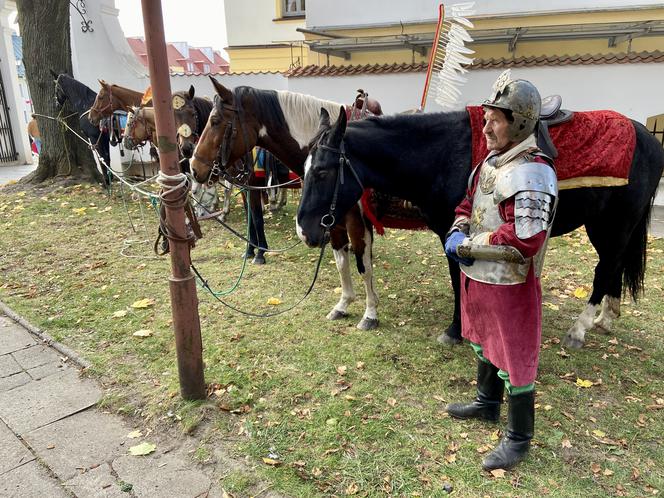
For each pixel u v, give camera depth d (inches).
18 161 538.3
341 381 115.0
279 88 391.2
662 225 249.8
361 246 136.6
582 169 109.0
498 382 95.9
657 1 346.3
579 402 107.1
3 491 84.1
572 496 81.3
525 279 75.7
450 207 115.5
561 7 358.3
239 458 91.0
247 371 119.2
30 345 135.6
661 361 123.6
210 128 151.0
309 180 109.3
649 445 93.8
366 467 87.9
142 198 312.2
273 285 177.5
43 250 215.2
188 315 100.7
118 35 439.2
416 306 159.3
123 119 311.1
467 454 91.0
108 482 85.7
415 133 113.7
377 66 336.5
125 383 115.9
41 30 335.3
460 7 169.5
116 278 182.5
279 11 530.0
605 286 130.0
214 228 251.1
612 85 290.4
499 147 73.8
